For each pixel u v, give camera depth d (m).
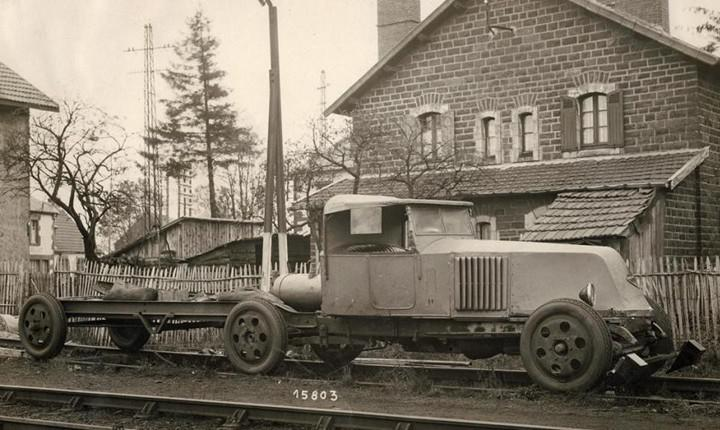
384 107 25.08
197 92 38.81
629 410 9.37
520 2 23.08
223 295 13.05
